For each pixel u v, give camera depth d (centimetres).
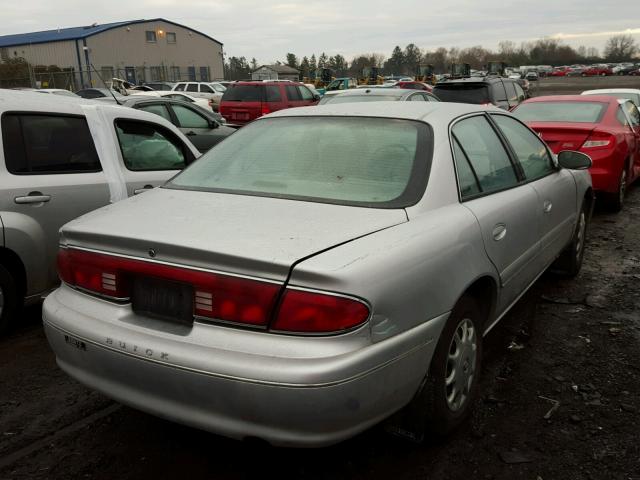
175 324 241
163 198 299
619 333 421
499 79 1510
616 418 313
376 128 321
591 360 380
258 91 1812
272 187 296
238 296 224
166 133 516
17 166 406
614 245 658
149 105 941
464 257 278
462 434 300
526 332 425
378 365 226
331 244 234
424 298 249
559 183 444
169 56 6059
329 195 283
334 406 215
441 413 273
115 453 289
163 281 243
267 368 214
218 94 2936
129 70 4603
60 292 282
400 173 291
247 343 221
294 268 218
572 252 515
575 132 784
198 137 946
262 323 221
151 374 237
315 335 216
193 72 6319
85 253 264
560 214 444
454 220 282
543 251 409
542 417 315
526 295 498
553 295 498
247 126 365
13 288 411
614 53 13538
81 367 263
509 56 12675
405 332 240
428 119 322
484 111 378
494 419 314
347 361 215
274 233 242
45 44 5550
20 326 443
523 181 386
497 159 364
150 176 487
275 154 322
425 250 253
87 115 457
